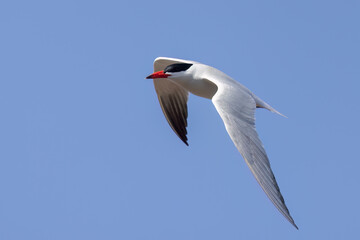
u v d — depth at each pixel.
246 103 12.59
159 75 15.11
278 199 10.48
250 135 11.80
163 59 16.03
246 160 11.33
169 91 17.06
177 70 14.97
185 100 16.98
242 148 11.50
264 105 14.21
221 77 14.10
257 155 11.40
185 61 15.53
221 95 12.60
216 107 12.27
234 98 12.59
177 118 17.23
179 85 16.34
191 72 14.82
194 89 15.02
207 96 15.09
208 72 14.49
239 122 11.98
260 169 11.12
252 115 12.36
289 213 10.23
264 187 10.82
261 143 11.72
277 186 10.66
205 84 14.74
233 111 12.20
